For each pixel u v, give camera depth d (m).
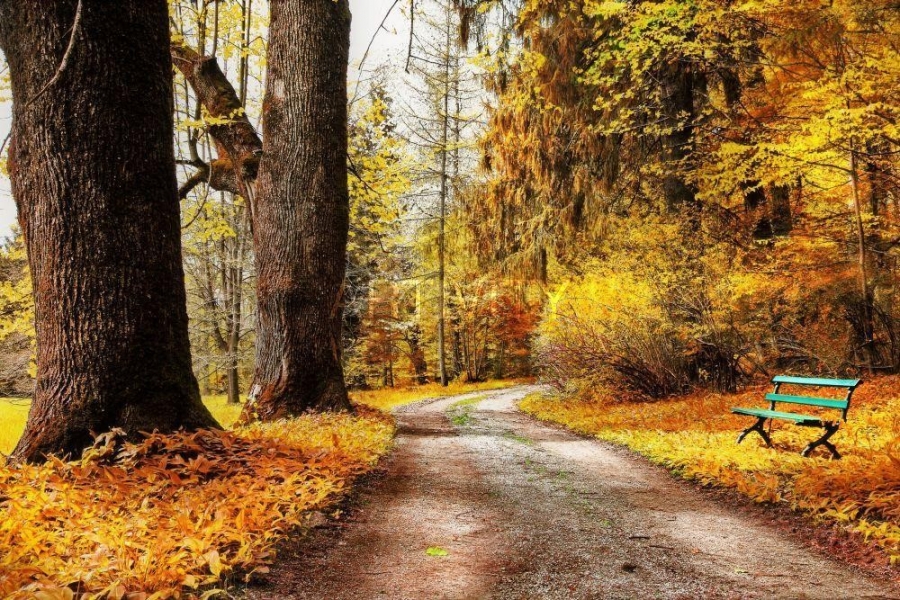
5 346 19.06
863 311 11.45
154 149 5.70
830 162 10.40
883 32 8.48
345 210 10.85
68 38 5.27
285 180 10.42
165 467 5.08
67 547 3.43
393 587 3.57
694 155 13.22
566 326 14.28
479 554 4.20
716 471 6.49
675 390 13.04
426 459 8.09
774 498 5.41
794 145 9.84
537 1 13.45
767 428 8.60
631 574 3.80
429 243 25.70
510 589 3.55
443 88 24.94
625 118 13.25
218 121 10.71
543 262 16.48
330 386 10.48
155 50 5.74
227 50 12.91
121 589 2.85
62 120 5.28
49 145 5.29
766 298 11.98
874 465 5.46
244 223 21.89
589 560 4.07
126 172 5.50
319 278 10.45
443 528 4.84
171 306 5.81
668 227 12.55
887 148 10.91
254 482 5.07
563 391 16.22
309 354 10.34
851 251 11.87
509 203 17.12
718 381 12.54
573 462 8.03
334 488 5.46
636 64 11.79
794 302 12.23
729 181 11.34
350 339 31.00
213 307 23.45
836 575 3.80
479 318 35.31
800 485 5.37
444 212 25.55
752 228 13.70
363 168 14.18
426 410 18.08
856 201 10.62
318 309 10.43
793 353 13.10
